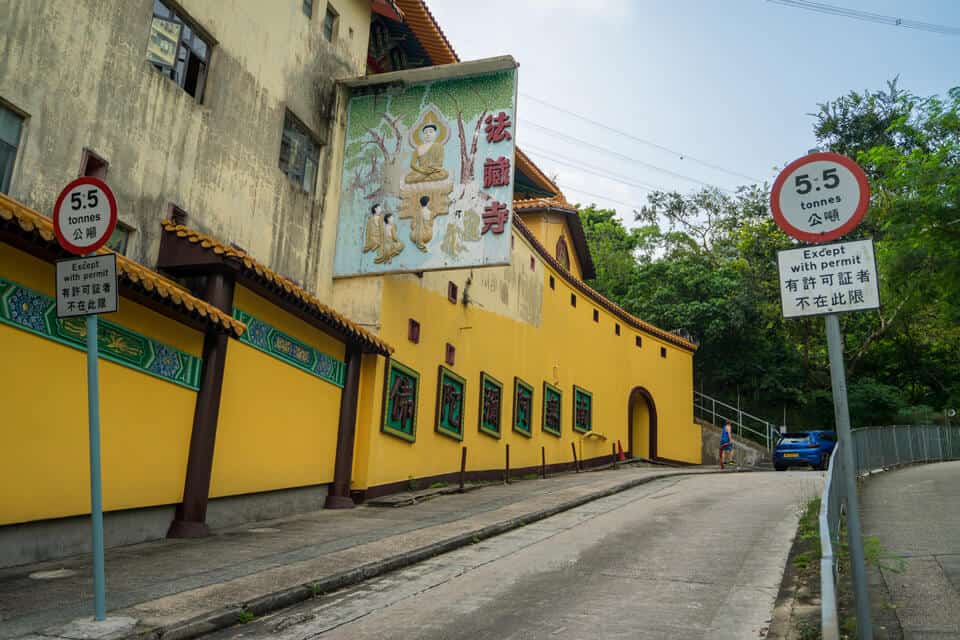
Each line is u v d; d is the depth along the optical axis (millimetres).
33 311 7859
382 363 14625
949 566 7578
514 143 13734
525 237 21969
